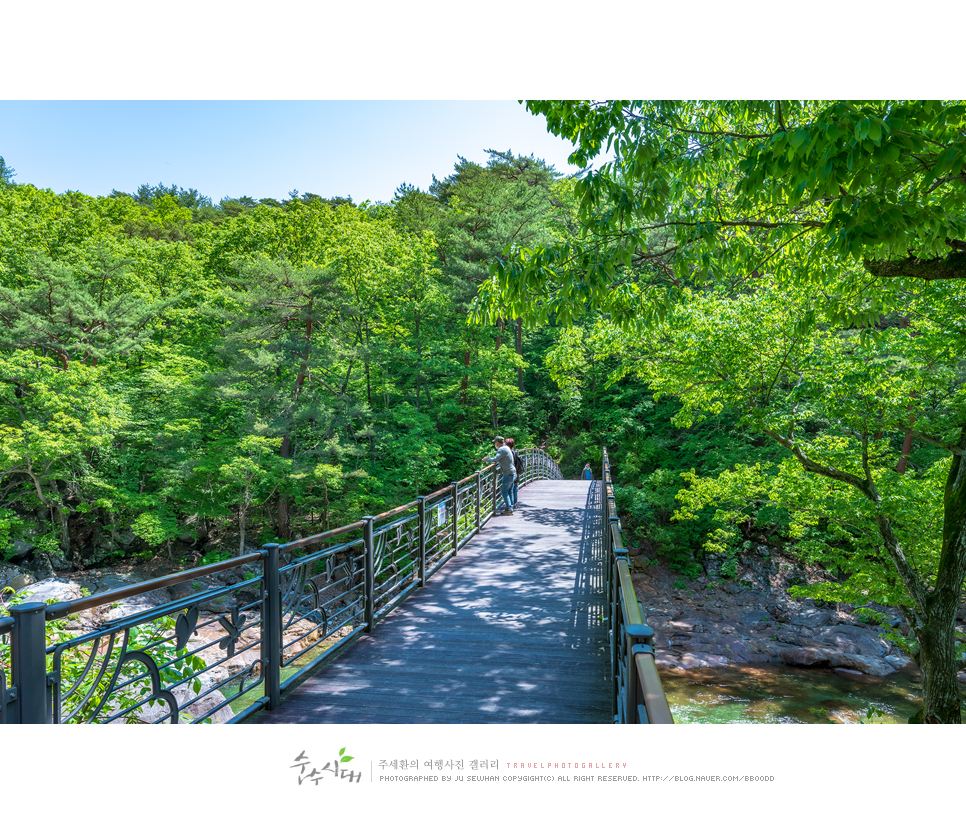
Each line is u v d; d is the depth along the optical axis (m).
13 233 29.59
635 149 5.07
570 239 5.70
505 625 6.38
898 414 8.70
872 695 15.48
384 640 5.89
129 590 2.91
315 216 30.86
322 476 22.47
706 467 24.89
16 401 22.48
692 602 22.34
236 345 23.55
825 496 10.98
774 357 9.93
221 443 23.52
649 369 12.48
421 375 29.19
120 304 26.14
